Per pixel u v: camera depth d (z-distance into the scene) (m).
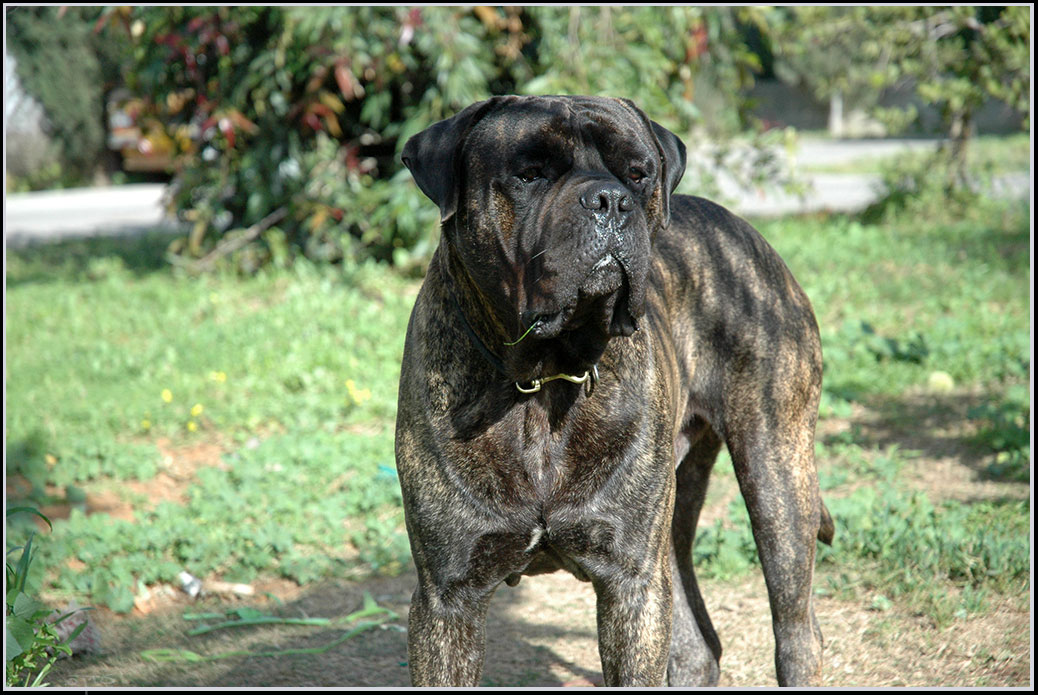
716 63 14.21
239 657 5.23
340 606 5.96
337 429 8.67
